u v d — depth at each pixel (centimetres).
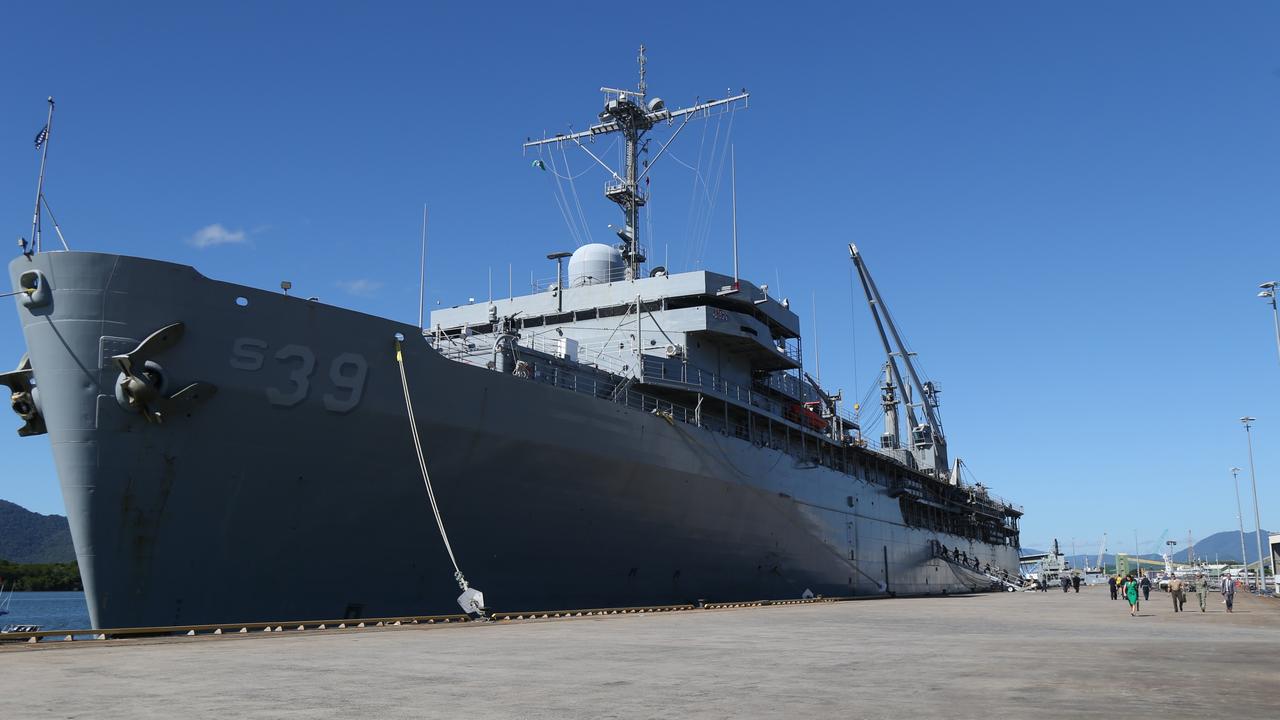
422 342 2119
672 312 3294
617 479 2619
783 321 3812
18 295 1786
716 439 3106
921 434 6306
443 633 1706
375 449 2034
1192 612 3114
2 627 5556
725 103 3828
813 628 1988
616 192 3875
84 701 786
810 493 3900
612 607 2723
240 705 767
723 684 943
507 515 2334
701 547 3084
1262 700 806
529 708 766
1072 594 5703
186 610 1838
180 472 1805
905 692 874
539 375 2538
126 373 1722
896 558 4981
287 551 1950
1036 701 804
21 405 1920
